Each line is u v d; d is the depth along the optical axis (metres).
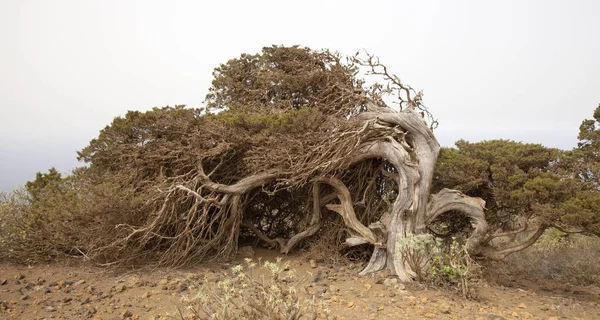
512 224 9.62
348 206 9.52
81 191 9.00
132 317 6.12
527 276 9.83
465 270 7.37
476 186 9.00
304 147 9.12
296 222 11.30
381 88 10.41
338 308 6.53
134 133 9.88
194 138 9.40
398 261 8.41
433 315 6.23
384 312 6.38
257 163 9.10
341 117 9.55
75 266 9.04
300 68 12.20
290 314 4.64
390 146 9.05
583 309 7.15
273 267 4.93
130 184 9.53
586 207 7.32
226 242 10.03
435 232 9.94
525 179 8.21
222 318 4.61
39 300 6.86
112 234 8.62
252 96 12.35
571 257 10.34
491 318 6.14
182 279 8.04
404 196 8.71
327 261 9.93
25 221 9.40
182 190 9.13
